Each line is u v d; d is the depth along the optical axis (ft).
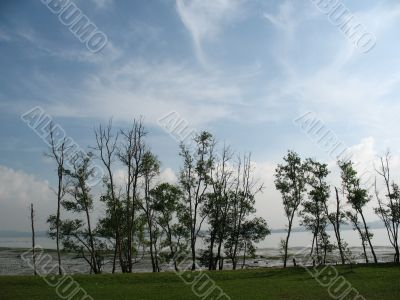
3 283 123.03
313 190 196.03
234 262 202.49
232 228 204.95
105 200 180.96
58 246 167.02
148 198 190.29
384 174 197.57
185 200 193.16
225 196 201.98
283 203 203.21
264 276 148.25
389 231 195.93
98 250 184.96
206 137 192.44
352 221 194.49
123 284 127.65
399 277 132.87
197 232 190.39
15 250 483.10
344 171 195.31
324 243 195.21
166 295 109.09
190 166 192.75
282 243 209.46
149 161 182.70
